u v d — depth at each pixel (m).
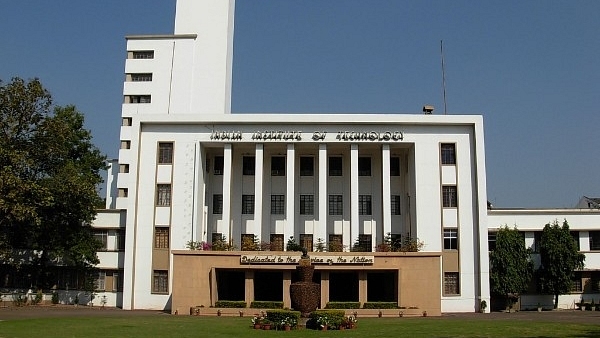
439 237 45.31
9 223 44.62
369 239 48.75
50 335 24.16
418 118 46.22
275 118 46.31
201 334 25.16
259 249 43.91
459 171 46.09
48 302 49.72
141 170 46.81
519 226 50.75
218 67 63.78
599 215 50.84
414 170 46.34
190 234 45.78
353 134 46.34
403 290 41.47
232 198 49.06
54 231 47.44
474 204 45.72
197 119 46.69
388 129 46.50
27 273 50.47
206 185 49.28
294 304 30.12
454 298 44.66
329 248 44.62
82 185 46.00
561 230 48.19
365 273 42.06
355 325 28.44
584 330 26.89
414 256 41.88
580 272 50.06
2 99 45.00
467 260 45.09
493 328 27.97
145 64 64.25
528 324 30.17
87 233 49.19
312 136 46.38
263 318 28.89
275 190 49.56
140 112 63.25
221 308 40.34
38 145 46.56
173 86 63.56
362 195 49.56
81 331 25.83
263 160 48.88
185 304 41.62
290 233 45.56
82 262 48.62
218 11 64.94
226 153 46.72
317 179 49.69
